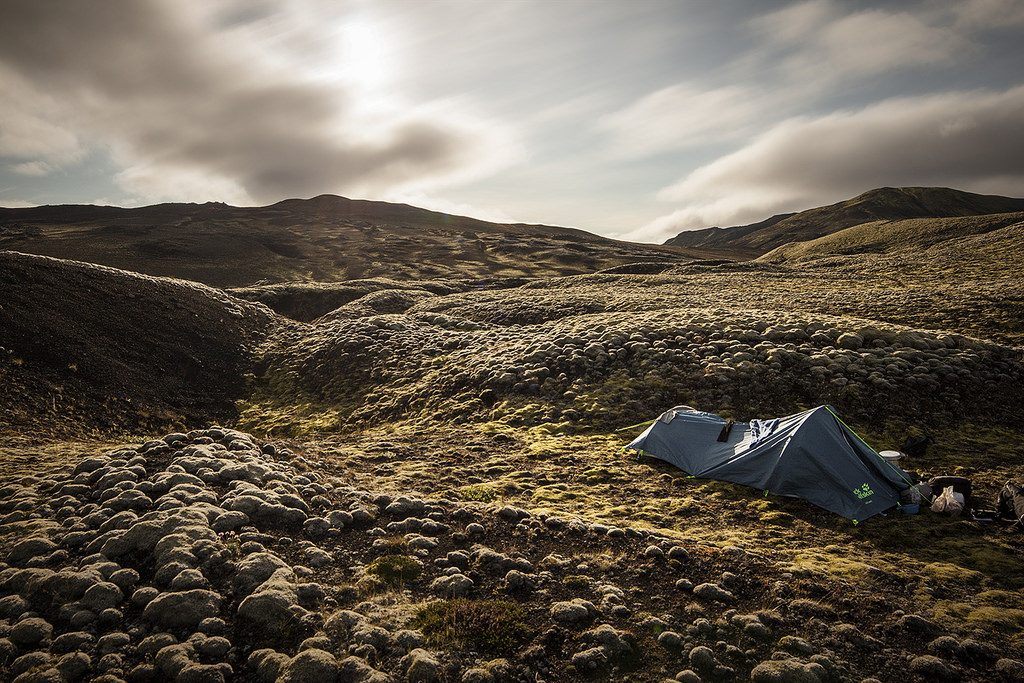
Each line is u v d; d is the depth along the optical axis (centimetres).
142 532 1205
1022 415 2498
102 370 3444
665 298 6206
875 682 879
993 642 997
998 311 4153
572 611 1054
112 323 4138
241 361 4388
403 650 925
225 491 1522
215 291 6006
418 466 2161
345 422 3177
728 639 998
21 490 1492
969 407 2575
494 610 1048
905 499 1711
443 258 16212
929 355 3009
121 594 1039
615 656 948
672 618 1065
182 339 4359
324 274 13362
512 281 11062
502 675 877
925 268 7631
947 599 1160
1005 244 8250
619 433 2511
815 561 1338
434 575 1210
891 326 3581
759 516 1670
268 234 18662
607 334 3697
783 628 1029
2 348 3184
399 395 3412
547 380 3158
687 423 2217
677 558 1304
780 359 3075
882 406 2600
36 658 862
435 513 1554
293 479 1698
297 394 3800
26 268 4497
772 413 2633
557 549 1373
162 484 1484
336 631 959
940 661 922
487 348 4012
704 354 3278
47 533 1245
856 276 7669
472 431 2683
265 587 1055
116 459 1695
